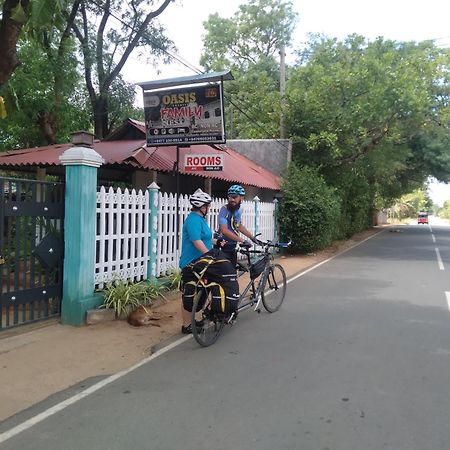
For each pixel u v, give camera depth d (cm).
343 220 2289
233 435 356
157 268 856
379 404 411
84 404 415
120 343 592
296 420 381
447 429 366
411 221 7512
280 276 815
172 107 877
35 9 520
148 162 1053
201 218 609
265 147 1964
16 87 1317
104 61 1702
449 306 823
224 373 489
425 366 510
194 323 564
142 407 407
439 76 2372
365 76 1908
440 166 3195
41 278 651
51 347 569
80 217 657
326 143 1886
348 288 1005
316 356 544
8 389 448
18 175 1462
